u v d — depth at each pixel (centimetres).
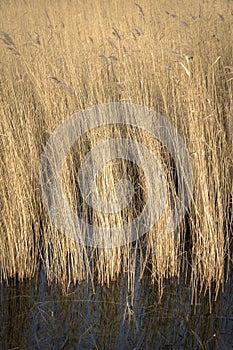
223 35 691
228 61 626
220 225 352
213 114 365
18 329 325
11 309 343
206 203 348
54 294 357
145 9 720
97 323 328
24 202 371
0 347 308
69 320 332
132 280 350
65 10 796
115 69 531
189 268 375
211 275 354
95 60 530
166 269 369
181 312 334
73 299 352
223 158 412
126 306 342
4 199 358
